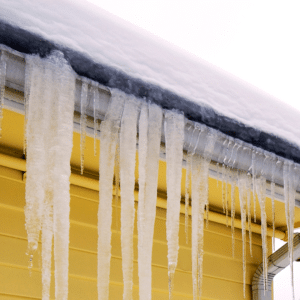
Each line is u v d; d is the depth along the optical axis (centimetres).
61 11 158
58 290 153
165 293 311
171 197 191
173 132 187
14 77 153
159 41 192
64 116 159
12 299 238
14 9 142
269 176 237
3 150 257
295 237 361
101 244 175
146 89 176
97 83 165
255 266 388
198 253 216
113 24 175
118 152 187
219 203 353
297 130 229
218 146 209
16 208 258
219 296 349
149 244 185
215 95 200
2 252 245
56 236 156
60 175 158
